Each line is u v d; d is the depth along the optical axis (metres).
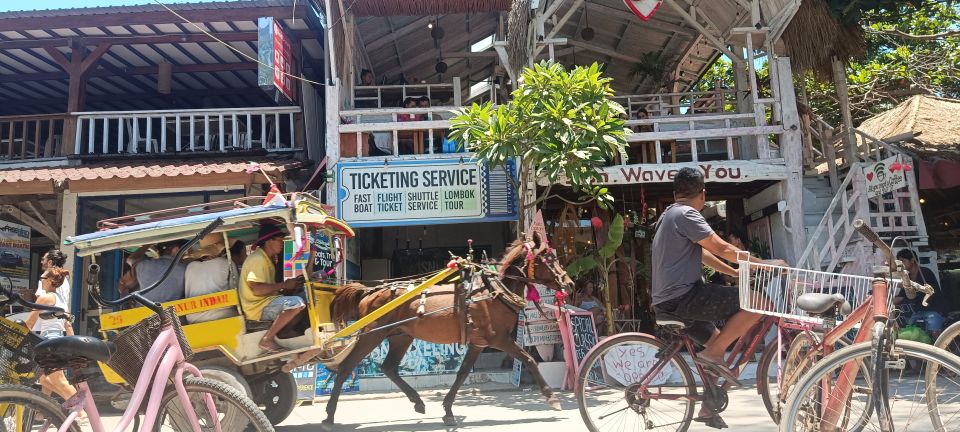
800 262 9.71
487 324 6.41
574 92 8.60
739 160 10.45
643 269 12.61
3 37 11.41
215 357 5.96
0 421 3.43
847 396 3.78
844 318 4.04
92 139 11.33
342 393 9.27
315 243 6.40
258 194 11.27
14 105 14.33
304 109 11.57
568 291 6.62
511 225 12.23
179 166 10.58
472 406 7.84
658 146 10.45
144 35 11.59
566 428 6.14
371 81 12.84
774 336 5.07
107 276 10.92
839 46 11.67
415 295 6.45
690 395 4.57
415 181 10.29
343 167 10.30
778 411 4.62
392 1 11.12
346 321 6.79
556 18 11.24
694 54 14.30
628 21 13.08
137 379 3.59
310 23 11.34
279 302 5.93
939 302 9.80
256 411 3.54
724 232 14.75
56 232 11.05
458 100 11.84
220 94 14.20
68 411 3.30
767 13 10.87
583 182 8.87
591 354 4.85
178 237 5.91
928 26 17.75
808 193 11.27
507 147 8.51
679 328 4.50
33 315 6.41
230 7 10.91
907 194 10.23
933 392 3.94
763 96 13.50
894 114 14.44
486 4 11.36
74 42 11.55
